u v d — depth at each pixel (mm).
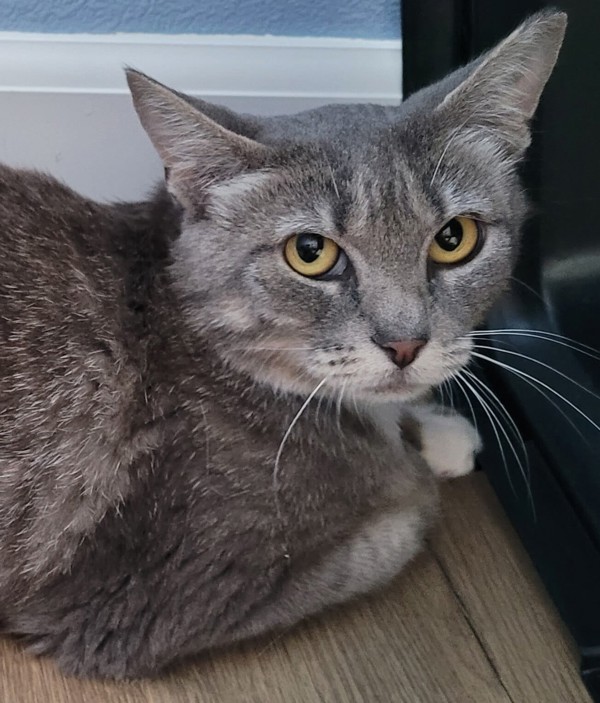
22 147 1536
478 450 1345
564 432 1270
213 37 1507
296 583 1068
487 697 1060
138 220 1092
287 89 1558
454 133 996
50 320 1021
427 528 1231
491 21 1371
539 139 1317
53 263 1038
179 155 974
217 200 986
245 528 1027
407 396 1036
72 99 1500
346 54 1554
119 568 1036
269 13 1503
